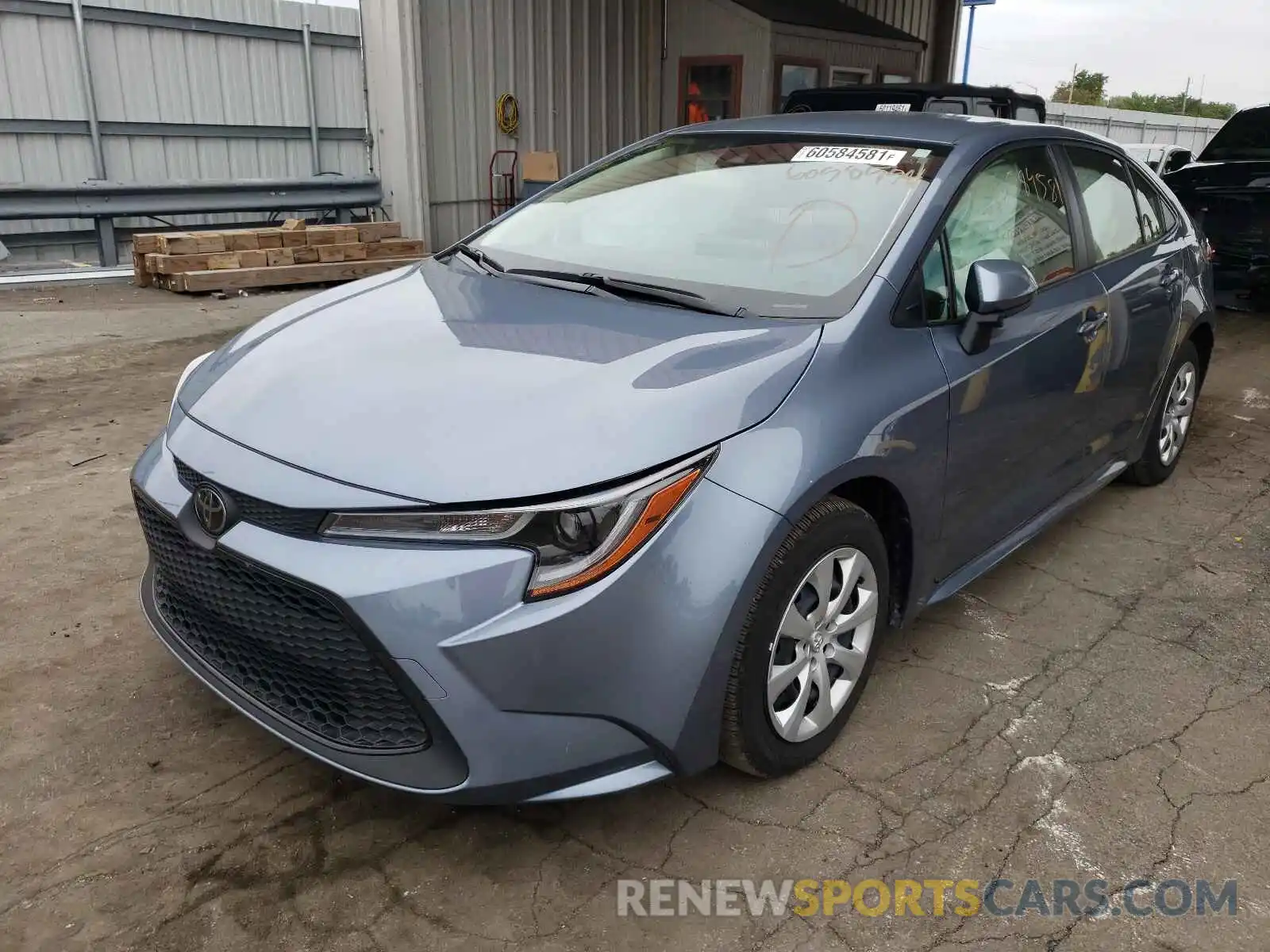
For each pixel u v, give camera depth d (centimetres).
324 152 1135
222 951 203
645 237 315
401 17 1002
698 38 1237
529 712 204
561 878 225
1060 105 2269
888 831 243
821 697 257
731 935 212
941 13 1703
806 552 234
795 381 238
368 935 208
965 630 340
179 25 1001
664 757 221
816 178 314
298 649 214
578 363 235
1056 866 233
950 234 292
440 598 198
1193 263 450
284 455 216
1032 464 333
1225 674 317
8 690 286
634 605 206
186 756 261
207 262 895
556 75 1159
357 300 299
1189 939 214
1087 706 297
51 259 999
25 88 931
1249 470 506
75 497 424
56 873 221
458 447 207
